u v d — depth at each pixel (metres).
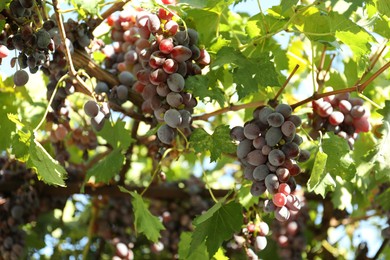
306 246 1.67
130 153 1.51
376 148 1.22
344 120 1.27
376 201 1.51
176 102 1.16
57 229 1.85
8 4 1.18
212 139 1.20
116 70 1.35
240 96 1.18
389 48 1.33
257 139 1.13
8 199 1.54
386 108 1.22
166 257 1.75
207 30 1.30
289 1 1.18
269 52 1.22
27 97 1.50
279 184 1.11
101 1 1.31
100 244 1.77
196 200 1.59
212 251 1.26
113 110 1.34
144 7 1.25
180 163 1.91
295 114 1.20
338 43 1.28
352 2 1.18
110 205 1.66
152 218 1.37
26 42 1.16
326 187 1.22
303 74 1.74
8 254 1.53
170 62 1.15
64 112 1.34
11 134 1.41
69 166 1.60
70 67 1.22
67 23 1.27
